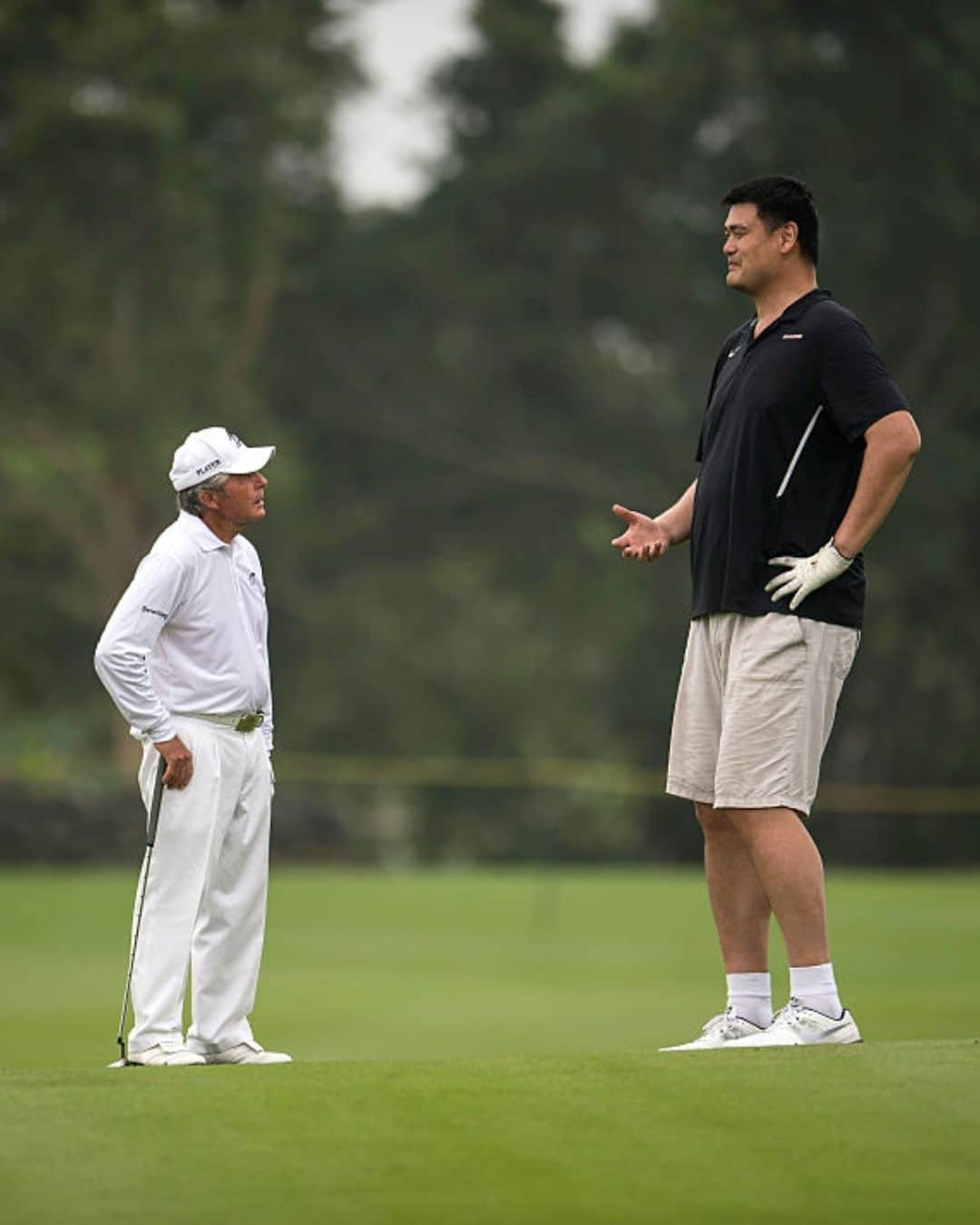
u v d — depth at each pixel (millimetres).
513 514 137750
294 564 133125
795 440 22969
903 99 126875
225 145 128500
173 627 25328
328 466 138000
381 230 136000
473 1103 19328
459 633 135250
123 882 78875
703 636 23719
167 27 124188
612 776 128125
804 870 22625
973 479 123188
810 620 22797
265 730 26094
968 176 126312
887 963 50062
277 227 129125
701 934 60250
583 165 131250
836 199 125812
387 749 133500
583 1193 17078
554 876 85875
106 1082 20234
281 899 71938
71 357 124125
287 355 136125
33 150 119500
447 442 136750
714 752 23719
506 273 135250
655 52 131625
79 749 127625
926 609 126188
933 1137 18344
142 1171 17578
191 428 124188
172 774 25062
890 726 126062
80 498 127250
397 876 85250
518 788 129250
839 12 126562
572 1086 19828
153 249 122188
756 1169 17625
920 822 118625
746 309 130250
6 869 92875
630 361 137750
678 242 131375
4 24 122000
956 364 128375
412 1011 41562
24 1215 16578
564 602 137500
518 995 44906
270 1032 38156
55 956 53094
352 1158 17891
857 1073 20094
